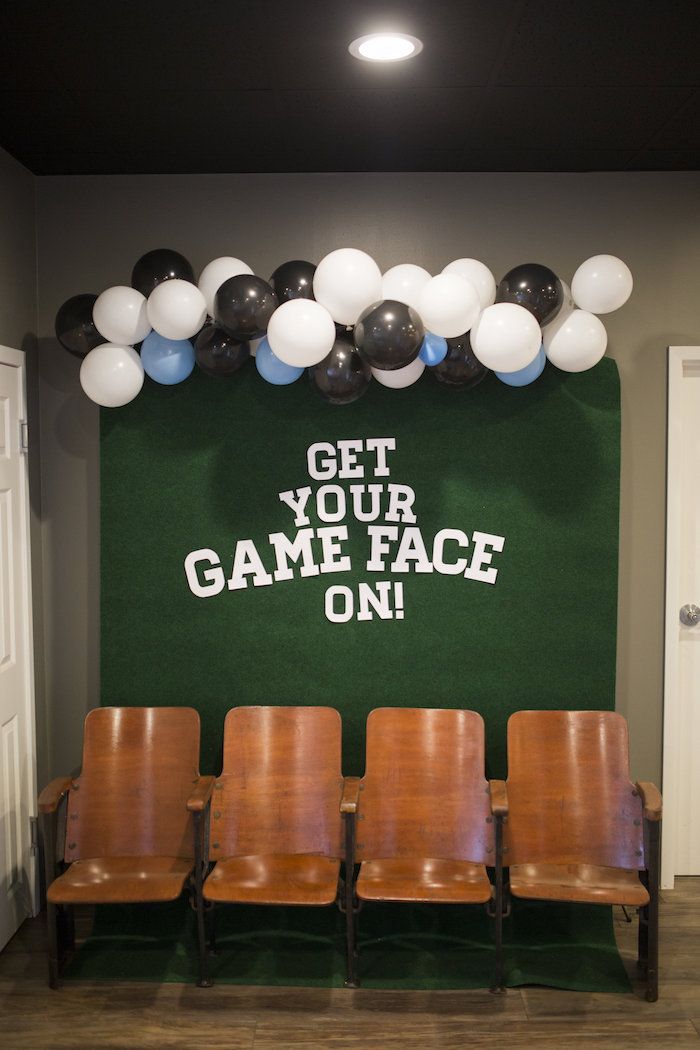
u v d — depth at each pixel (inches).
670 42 105.7
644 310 154.5
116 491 153.0
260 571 152.5
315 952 140.9
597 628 151.2
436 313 123.9
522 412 150.0
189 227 155.3
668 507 155.5
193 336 139.6
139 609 153.9
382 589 151.8
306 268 135.4
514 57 109.4
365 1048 120.0
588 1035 122.6
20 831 149.8
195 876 133.4
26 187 151.6
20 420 149.4
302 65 111.3
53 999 130.5
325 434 151.6
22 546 150.3
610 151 143.4
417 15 98.6
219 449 152.1
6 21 99.2
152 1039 121.9
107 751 143.4
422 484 151.4
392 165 150.1
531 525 151.0
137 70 112.7
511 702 152.2
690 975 135.7
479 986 133.2
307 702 153.3
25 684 151.6
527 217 153.8
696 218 153.5
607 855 136.2
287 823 140.4
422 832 138.7
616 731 140.4
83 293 156.4
